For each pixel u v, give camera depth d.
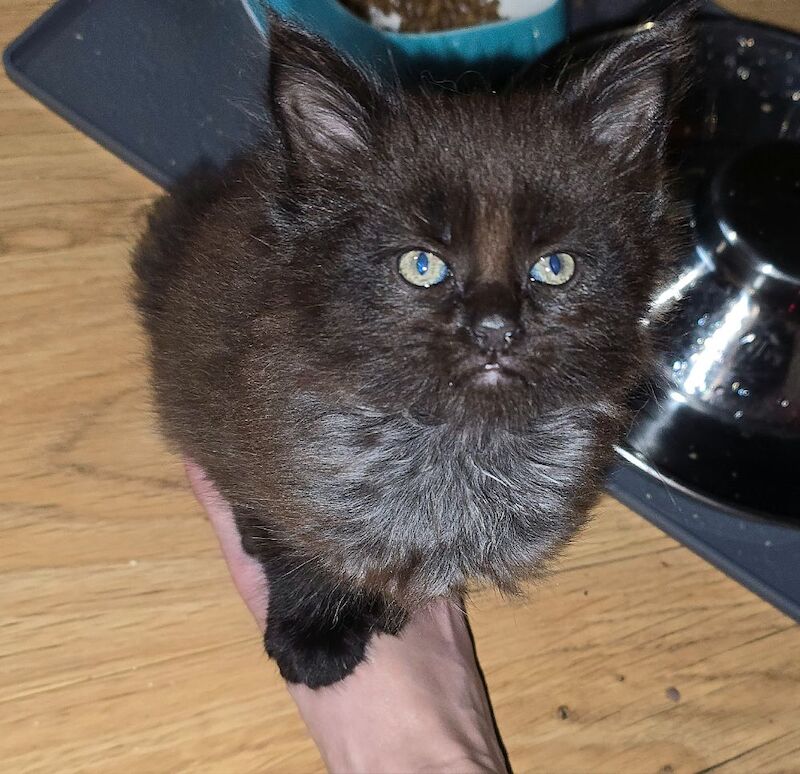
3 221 0.36
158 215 0.32
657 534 0.35
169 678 0.30
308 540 0.24
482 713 0.30
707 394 0.34
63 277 0.36
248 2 0.35
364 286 0.20
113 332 0.35
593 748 0.32
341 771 0.28
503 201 0.20
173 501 0.33
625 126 0.22
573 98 0.22
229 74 0.40
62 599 0.31
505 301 0.20
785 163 0.33
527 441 0.24
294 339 0.21
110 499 0.33
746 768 0.32
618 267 0.21
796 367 0.33
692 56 0.27
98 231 0.37
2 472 0.32
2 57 0.39
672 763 0.32
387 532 0.24
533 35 0.36
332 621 0.27
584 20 0.38
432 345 0.20
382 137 0.21
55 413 0.33
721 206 0.32
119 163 0.38
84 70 0.39
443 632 0.31
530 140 0.21
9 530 0.32
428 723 0.29
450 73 0.35
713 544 0.34
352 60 0.24
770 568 0.34
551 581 0.34
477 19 0.38
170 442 0.29
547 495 0.25
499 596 0.33
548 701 0.32
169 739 0.30
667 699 0.33
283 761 0.30
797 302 0.31
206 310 0.25
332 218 0.21
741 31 0.35
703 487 0.32
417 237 0.20
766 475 0.33
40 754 0.29
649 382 0.30
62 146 0.38
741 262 0.32
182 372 0.26
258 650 0.31
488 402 0.21
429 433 0.23
